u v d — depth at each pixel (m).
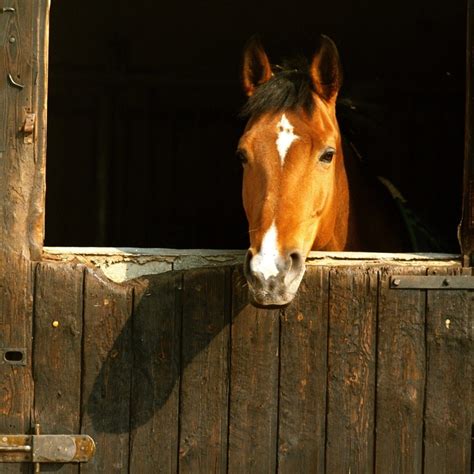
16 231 5.69
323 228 5.84
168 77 11.45
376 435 5.85
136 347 5.79
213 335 5.80
